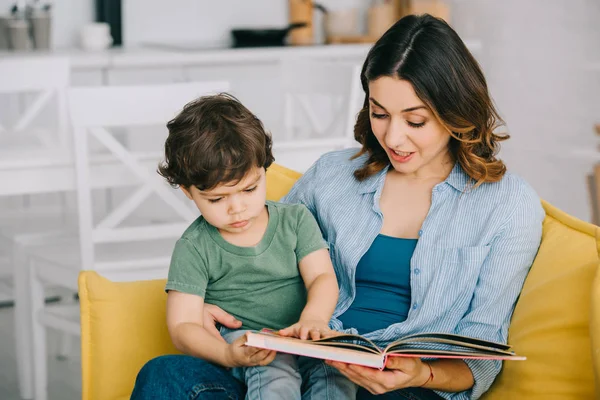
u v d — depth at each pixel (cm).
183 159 157
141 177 271
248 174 159
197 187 159
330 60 461
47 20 427
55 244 291
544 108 453
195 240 170
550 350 154
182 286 166
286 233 172
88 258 266
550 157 453
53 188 279
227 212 162
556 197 452
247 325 171
